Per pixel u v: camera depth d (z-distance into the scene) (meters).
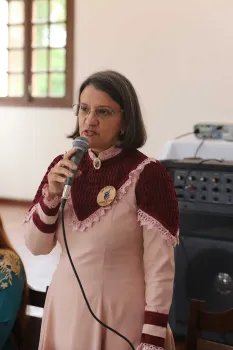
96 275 1.57
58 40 7.81
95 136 1.57
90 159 1.65
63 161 1.55
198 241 3.12
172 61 6.86
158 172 1.58
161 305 1.52
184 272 3.18
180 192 3.12
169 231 1.52
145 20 6.99
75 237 1.61
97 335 1.57
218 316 1.81
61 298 1.63
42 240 1.65
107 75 1.57
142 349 1.50
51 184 1.58
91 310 1.55
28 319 2.06
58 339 1.64
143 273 1.61
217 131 4.62
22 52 8.12
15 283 1.92
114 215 1.56
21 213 7.62
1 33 8.23
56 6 7.75
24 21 8.01
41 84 8.07
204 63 6.66
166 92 6.94
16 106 8.25
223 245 3.05
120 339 1.57
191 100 6.80
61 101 7.85
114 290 1.57
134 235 1.58
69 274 1.62
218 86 6.61
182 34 6.76
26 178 8.34
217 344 1.83
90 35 7.45
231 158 3.64
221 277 3.07
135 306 1.58
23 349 2.04
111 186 1.59
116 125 1.58
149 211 1.53
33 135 8.18
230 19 6.44
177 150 3.83
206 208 3.05
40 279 4.75
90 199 1.61
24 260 5.31
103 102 1.54
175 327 3.23
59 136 7.98
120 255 1.58
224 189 2.99
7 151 8.39
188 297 3.18
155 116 7.04
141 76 7.10
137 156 1.63
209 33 6.59
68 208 1.64
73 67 7.65
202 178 3.04
